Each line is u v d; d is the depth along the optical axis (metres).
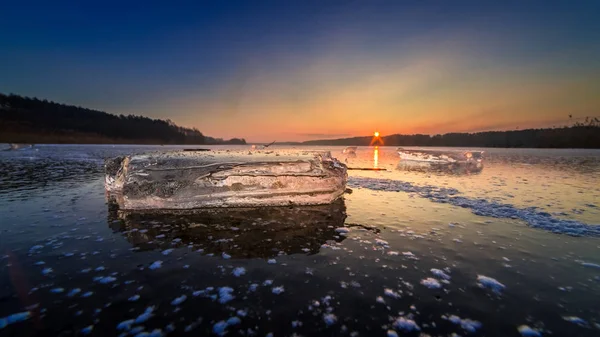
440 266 3.09
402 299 2.43
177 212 5.22
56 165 15.12
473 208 5.86
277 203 5.81
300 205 5.91
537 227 4.55
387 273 2.91
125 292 2.50
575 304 2.39
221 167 5.77
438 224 4.70
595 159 24.11
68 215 5.01
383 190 8.03
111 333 1.99
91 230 4.20
